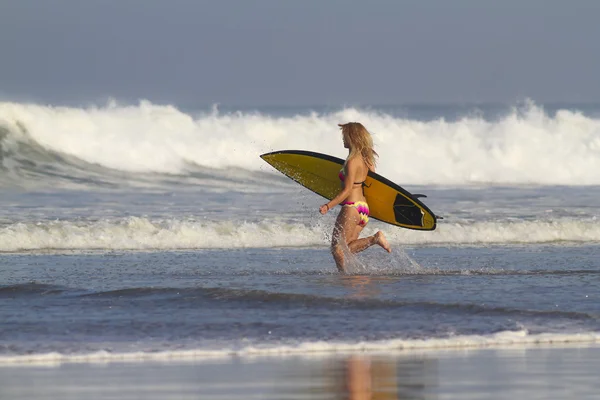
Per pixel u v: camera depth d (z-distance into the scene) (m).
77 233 54.81
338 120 112.81
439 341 25.41
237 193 82.12
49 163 95.06
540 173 108.06
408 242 56.16
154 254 49.91
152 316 28.92
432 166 108.50
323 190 44.72
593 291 34.03
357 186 41.12
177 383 20.98
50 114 100.81
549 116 126.00
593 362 23.28
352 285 35.78
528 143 111.62
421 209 41.81
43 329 26.98
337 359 23.61
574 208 71.69
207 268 43.00
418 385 20.78
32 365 22.94
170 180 92.12
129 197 77.44
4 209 66.56
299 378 21.45
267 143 108.62
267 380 21.27
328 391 20.22
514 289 34.53
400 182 105.62
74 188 84.00
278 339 25.73
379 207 42.31
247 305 30.69
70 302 31.58
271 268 43.00
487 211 69.44
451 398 19.64
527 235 58.16
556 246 54.38
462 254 49.28
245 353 24.23
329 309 29.97
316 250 52.31
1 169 91.50
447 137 112.56
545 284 36.00
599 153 111.56
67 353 24.05
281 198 77.94
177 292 32.84
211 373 22.00
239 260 46.75
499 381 21.17
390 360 23.47
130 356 23.83
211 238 55.59
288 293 32.19
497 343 25.56
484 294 33.19
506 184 102.81
